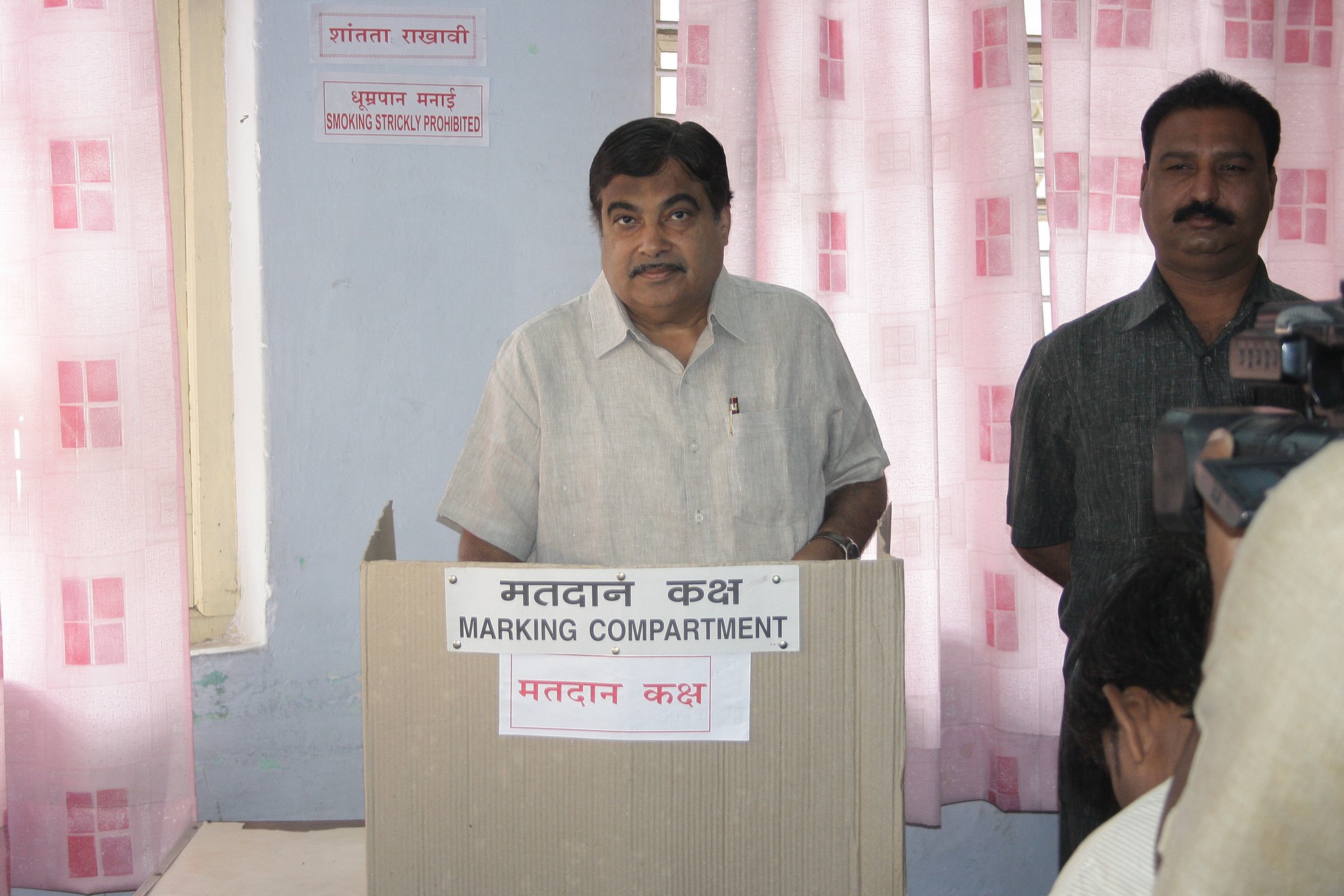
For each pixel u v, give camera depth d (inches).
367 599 34.1
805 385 55.3
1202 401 55.0
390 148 72.9
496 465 53.8
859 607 33.2
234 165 73.9
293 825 61.8
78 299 64.6
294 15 71.6
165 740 67.3
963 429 74.1
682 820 33.6
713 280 52.0
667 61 79.4
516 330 55.0
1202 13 72.7
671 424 52.9
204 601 75.6
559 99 74.4
